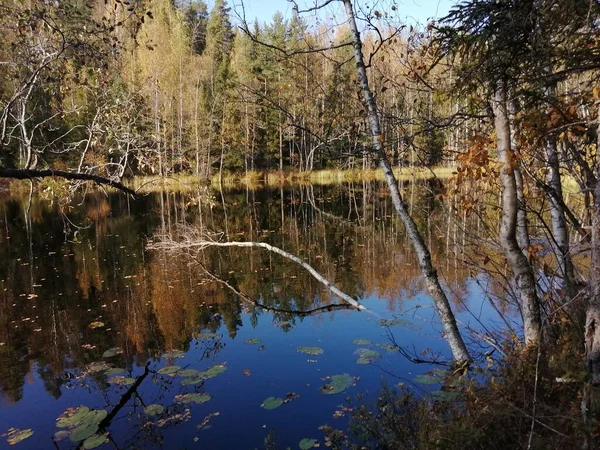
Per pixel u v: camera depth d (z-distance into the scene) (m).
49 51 5.07
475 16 3.15
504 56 3.29
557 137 3.86
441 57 3.64
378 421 3.99
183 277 9.70
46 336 6.69
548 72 3.34
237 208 20.75
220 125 30.11
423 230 13.80
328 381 5.07
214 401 4.75
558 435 2.51
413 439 3.59
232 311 7.66
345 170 31.95
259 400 4.73
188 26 34.00
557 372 2.93
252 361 5.69
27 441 4.20
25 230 15.46
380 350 5.82
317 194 25.00
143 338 6.58
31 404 4.86
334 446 3.84
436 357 5.54
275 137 32.66
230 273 9.98
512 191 3.65
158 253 11.95
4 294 8.65
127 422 4.45
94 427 4.35
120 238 13.99
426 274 4.60
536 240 5.46
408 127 5.01
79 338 6.60
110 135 7.10
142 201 23.97
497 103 3.58
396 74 5.91
